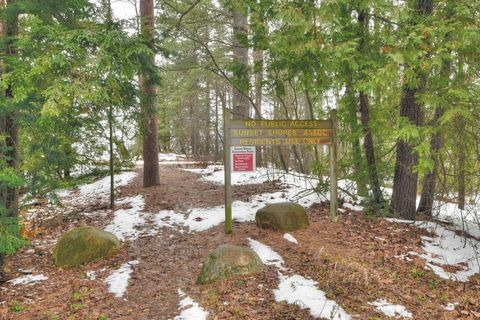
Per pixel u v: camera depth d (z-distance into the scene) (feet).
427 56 20.71
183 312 16.90
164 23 40.50
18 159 24.89
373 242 23.44
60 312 17.49
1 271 22.97
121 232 29.86
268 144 26.50
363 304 16.53
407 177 27.66
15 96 19.88
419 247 22.94
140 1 43.19
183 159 93.15
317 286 18.17
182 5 43.27
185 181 49.60
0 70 22.67
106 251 24.62
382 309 16.12
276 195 35.76
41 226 33.24
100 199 43.73
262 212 27.22
